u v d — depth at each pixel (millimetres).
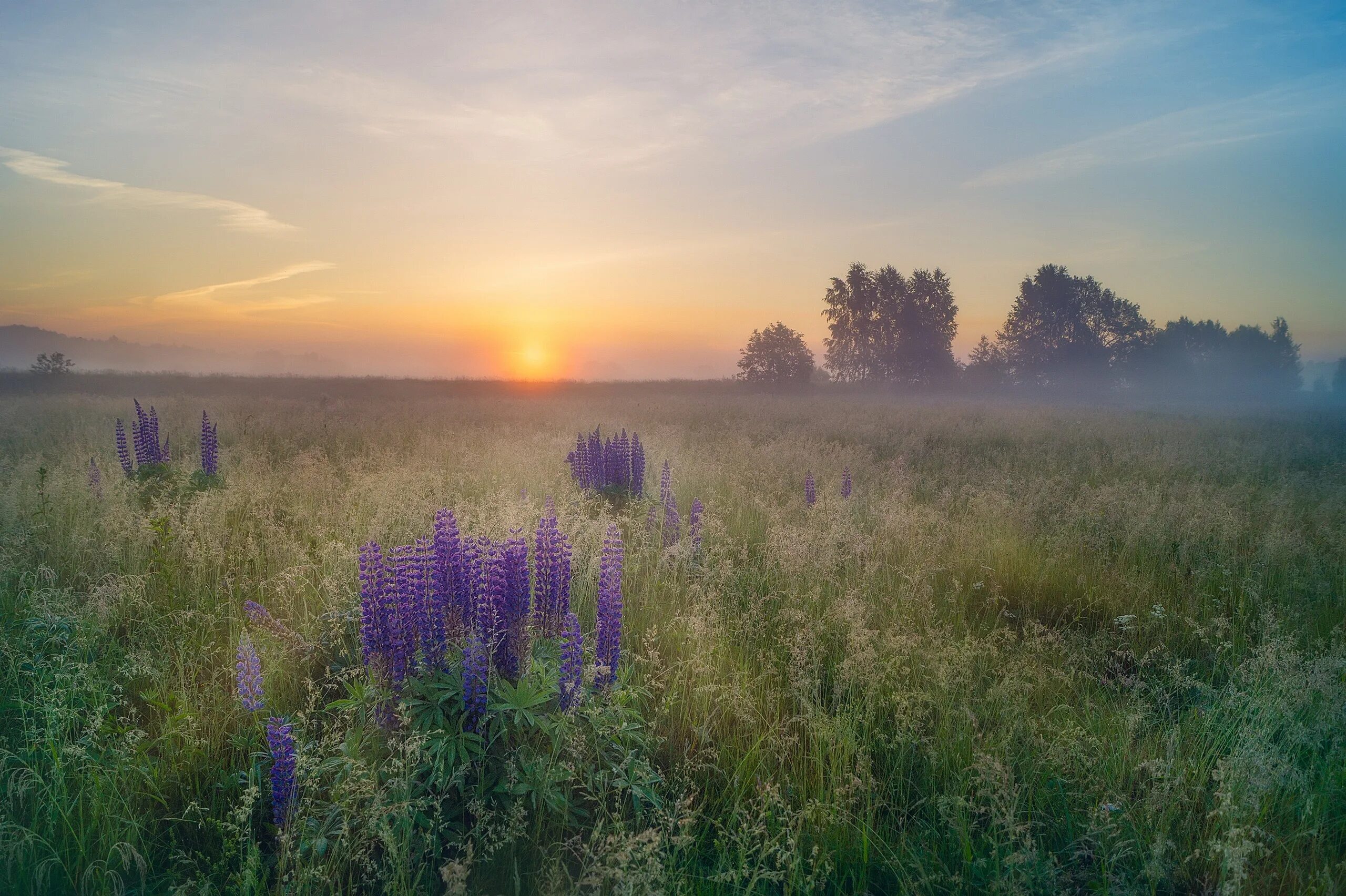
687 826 3105
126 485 8641
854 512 8586
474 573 4102
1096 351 75438
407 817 2957
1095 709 4398
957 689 4414
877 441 17234
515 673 3793
